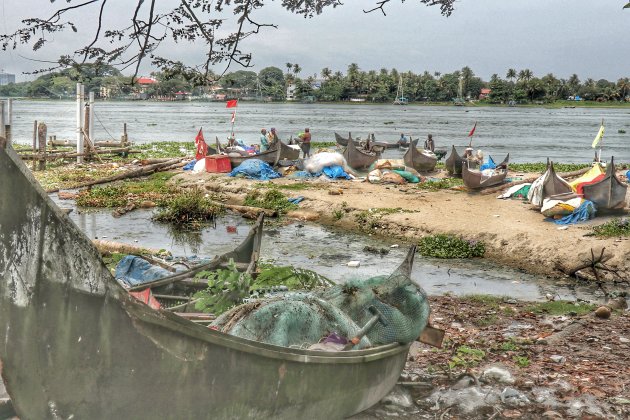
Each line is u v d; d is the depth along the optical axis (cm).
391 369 743
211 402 532
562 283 1466
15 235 432
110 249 1622
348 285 769
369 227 1988
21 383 457
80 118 3325
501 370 872
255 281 945
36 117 10512
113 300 470
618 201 1864
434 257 1695
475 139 6406
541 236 1720
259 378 561
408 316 745
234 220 2161
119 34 671
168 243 1816
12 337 445
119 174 2903
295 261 1619
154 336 488
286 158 3158
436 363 916
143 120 9694
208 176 2780
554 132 7875
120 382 485
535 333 1082
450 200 2231
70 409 476
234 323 669
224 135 6291
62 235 450
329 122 9650
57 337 458
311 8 768
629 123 10794
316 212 2181
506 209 2061
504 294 1370
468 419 746
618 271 1499
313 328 684
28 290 443
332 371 629
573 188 2066
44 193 439
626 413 765
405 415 745
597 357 966
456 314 1181
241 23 721
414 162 3011
